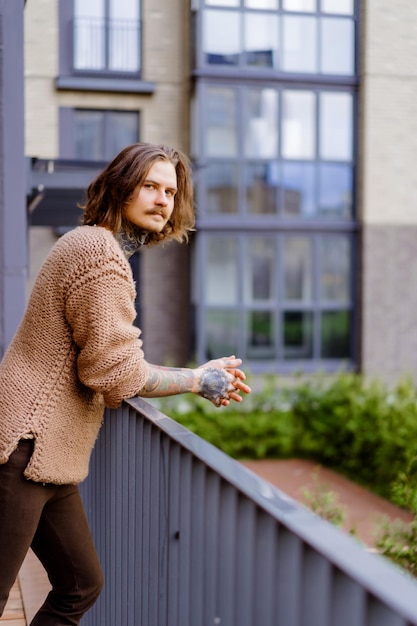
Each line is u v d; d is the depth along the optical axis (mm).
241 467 1117
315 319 11695
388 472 6590
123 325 1441
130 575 1750
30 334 1483
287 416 8391
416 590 668
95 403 1545
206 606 1186
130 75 9797
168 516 1428
